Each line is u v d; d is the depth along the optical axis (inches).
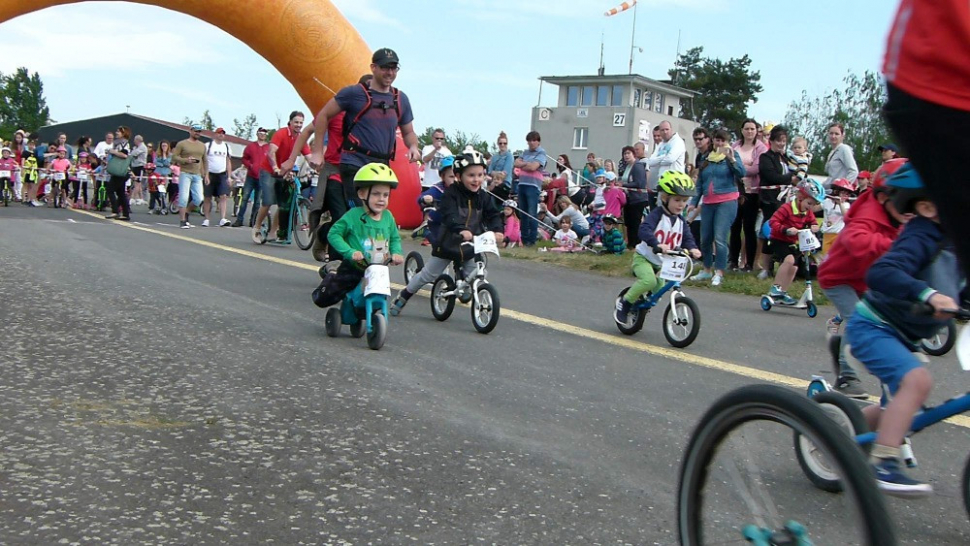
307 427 170.2
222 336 243.6
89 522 124.3
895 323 131.7
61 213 695.1
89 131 1939.0
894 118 83.0
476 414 187.0
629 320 291.9
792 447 99.7
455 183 290.7
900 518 145.4
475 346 258.1
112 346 222.5
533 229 572.7
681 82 2896.2
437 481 147.8
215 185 663.8
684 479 107.3
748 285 408.5
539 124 2358.5
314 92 636.7
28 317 249.0
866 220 176.1
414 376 215.2
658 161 526.0
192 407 177.9
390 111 317.4
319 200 339.9
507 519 134.3
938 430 193.6
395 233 251.8
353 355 233.5
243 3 612.4
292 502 135.8
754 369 247.8
